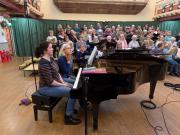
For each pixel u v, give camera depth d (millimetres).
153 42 5746
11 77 4625
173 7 8055
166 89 3797
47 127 2248
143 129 2234
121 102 3076
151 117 2545
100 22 9688
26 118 2467
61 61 2820
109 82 2102
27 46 8516
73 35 6281
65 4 9078
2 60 6910
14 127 2244
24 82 4168
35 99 2287
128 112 2699
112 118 2508
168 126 2311
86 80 1846
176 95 3428
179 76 4922
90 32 6508
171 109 2805
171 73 5043
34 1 7816
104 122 2395
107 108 2840
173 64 4941
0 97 3232
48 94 2244
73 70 3141
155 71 2908
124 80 2139
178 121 2439
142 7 9609
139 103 3035
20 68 5000
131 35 6305
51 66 2307
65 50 2840
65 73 2875
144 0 9336
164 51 5062
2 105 2885
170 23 8836
